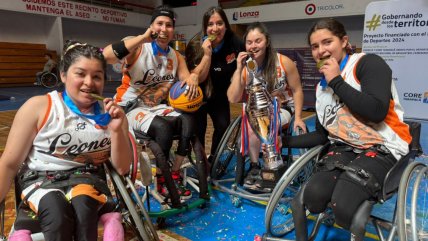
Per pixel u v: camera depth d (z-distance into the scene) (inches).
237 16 450.3
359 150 62.5
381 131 60.9
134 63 85.4
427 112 214.1
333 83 58.9
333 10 373.1
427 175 60.0
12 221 78.6
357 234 52.2
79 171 54.5
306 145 75.7
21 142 50.7
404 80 218.1
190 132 86.9
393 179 55.7
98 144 55.1
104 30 543.8
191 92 85.0
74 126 52.6
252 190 94.1
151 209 86.8
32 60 476.4
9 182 51.5
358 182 54.9
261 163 94.4
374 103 55.3
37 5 433.4
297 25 427.8
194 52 110.1
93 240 47.7
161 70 89.0
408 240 52.6
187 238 76.3
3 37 451.8
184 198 89.0
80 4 474.6
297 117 93.9
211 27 106.0
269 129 83.4
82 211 47.7
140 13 555.2
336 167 59.6
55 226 45.2
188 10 502.6
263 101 84.3
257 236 72.3
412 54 211.3
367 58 61.1
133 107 88.4
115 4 526.6
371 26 221.3
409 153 60.4
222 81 113.2
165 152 82.5
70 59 51.7
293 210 59.9
